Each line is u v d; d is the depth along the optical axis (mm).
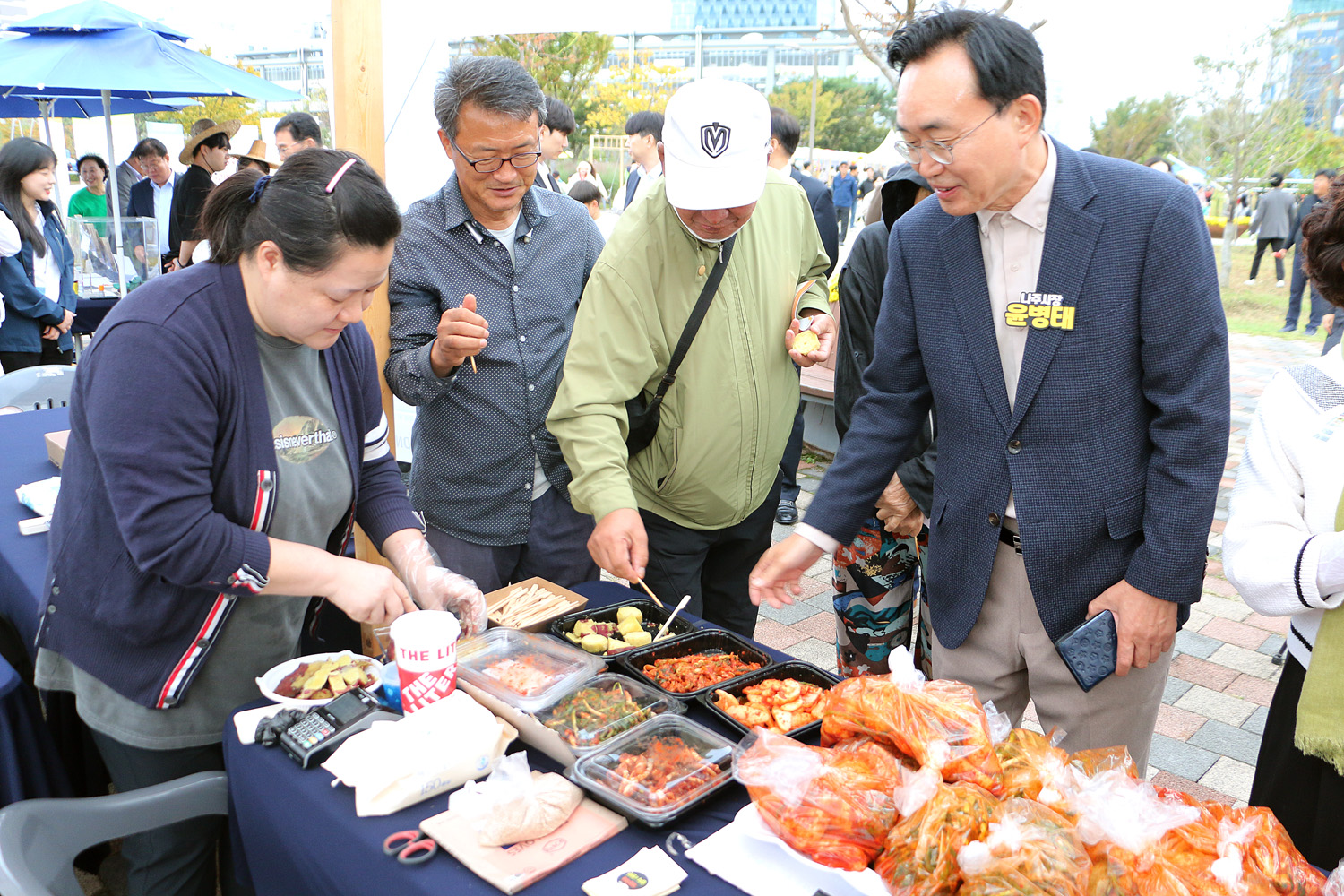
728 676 1685
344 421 1637
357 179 1307
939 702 1201
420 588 1718
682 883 1135
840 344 2467
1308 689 1311
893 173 2289
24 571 2070
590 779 1295
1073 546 1561
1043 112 1398
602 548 1830
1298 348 8602
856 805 1104
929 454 2264
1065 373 1511
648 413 2107
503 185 2092
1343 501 1290
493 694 1498
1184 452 1442
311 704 1485
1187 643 3502
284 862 1372
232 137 6320
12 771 1752
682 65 15445
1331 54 11070
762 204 2197
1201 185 12133
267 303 1382
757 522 2365
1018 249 1536
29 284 4902
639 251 1984
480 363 2232
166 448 1333
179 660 1520
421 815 1252
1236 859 1014
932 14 1394
